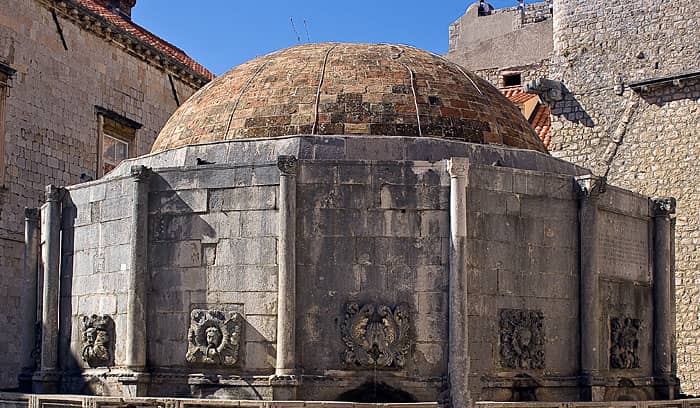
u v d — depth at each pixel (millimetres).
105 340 21625
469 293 20250
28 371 24531
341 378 19922
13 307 34469
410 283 20250
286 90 23688
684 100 36750
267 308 20234
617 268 22906
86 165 38906
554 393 20938
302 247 20281
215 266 20688
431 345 20078
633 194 23688
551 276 21453
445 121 23219
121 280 21594
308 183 20406
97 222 22453
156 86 44469
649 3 38281
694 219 35938
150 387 20688
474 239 20484
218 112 23953
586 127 39281
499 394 20281
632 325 23156
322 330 20109
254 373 20172
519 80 48750
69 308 23016
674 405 20891
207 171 20969
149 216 21266
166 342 20844
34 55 35969
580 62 39750
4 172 34094
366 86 23500
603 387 21359
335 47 25312
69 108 37969
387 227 20344
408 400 19812
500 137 23781
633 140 38000
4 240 34031
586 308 21594
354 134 22609
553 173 21812
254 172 20625
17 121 34906
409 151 21672
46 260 23312
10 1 34719
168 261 21031
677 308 35875
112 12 46281
